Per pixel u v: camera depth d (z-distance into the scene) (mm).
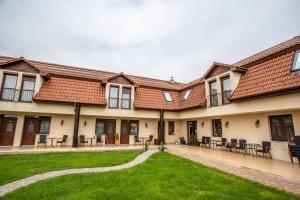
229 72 11477
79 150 12109
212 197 4688
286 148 9188
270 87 8734
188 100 16328
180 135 18953
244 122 11914
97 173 6789
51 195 4680
